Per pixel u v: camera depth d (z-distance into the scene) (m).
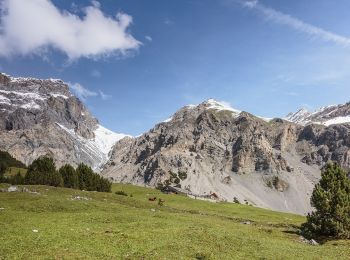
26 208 65.12
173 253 40.12
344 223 68.25
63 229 47.44
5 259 33.56
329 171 73.44
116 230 49.72
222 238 49.59
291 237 64.69
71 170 129.25
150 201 111.50
